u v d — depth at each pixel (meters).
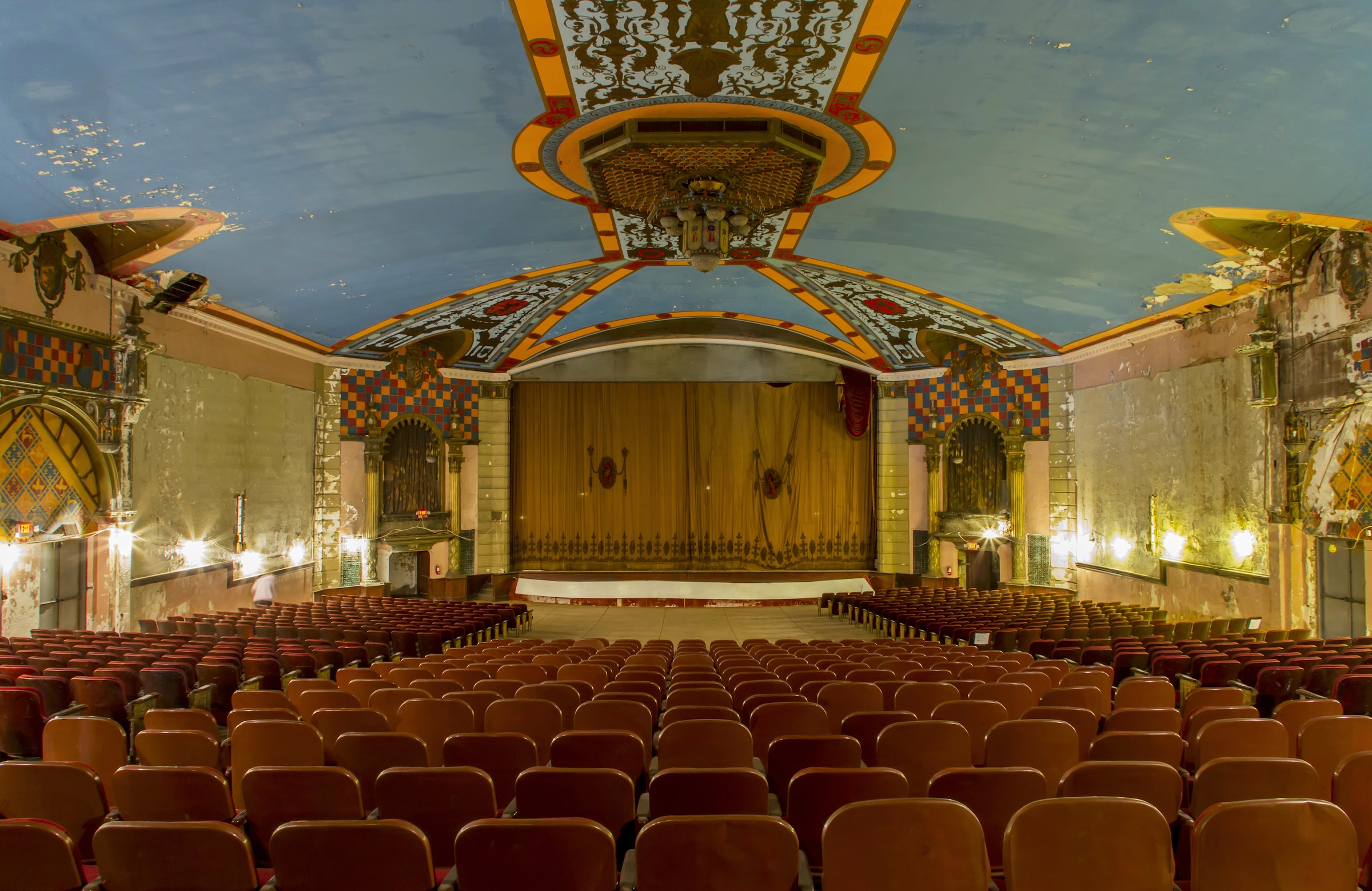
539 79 7.37
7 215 8.82
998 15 6.32
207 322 13.59
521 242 12.32
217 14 5.94
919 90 7.57
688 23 6.57
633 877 2.83
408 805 3.24
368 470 18.22
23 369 9.80
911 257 12.99
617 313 18.73
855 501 21.94
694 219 9.70
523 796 3.21
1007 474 19.16
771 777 3.90
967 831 2.47
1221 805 2.48
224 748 4.57
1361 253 9.95
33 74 6.39
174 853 2.59
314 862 2.59
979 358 19.33
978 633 10.36
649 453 22.08
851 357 20.86
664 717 4.78
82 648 7.92
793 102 7.89
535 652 8.75
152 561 12.14
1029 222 10.61
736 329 21.16
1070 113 7.67
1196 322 13.52
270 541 15.61
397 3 6.06
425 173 9.19
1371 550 10.09
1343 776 3.09
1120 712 4.45
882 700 5.47
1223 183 8.59
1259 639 9.36
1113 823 2.48
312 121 7.64
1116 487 16.09
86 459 11.05
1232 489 12.61
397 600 15.62
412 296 14.38
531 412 21.97
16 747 5.12
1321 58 6.31
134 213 9.12
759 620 16.42
